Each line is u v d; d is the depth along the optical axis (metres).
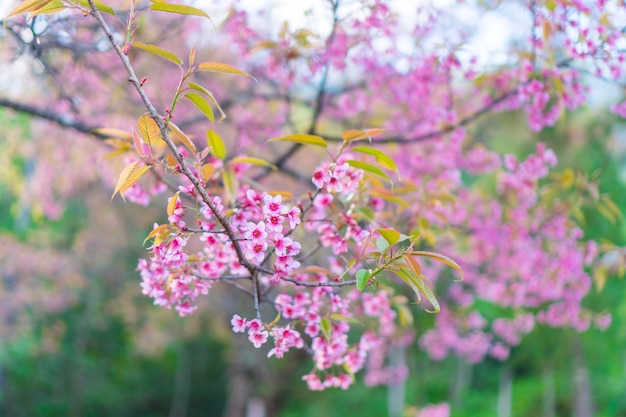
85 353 15.81
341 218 2.80
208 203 2.06
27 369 13.45
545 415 15.81
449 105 5.00
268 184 7.73
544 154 4.97
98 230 13.52
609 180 12.34
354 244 2.99
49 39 4.09
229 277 2.58
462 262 6.87
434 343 8.36
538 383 17.52
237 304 12.94
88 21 4.17
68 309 14.77
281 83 5.14
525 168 5.02
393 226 3.46
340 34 4.70
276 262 2.23
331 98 5.49
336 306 2.71
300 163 8.36
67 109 4.67
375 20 4.51
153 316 14.45
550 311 6.01
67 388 15.09
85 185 9.61
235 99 5.48
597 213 13.01
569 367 15.27
